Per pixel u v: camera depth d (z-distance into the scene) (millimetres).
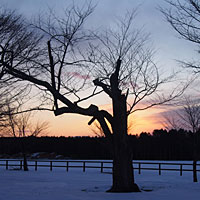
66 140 74562
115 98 13141
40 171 25766
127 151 12672
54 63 12609
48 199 9828
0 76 12086
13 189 12820
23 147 27812
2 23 11961
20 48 12320
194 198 9984
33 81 12273
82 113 12750
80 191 12117
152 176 20469
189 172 25344
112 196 10586
